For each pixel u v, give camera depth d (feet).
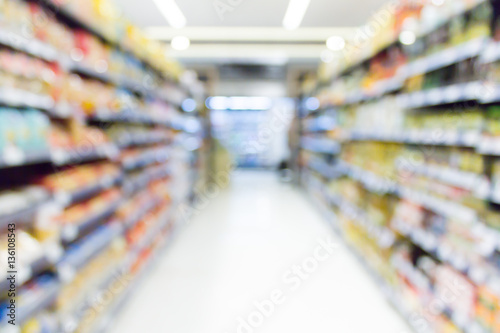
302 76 31.22
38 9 6.34
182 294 9.91
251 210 21.15
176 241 14.97
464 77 6.84
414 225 8.35
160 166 14.88
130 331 8.01
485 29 5.86
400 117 9.29
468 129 6.28
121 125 10.48
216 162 31.91
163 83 15.83
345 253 13.16
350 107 15.57
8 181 6.07
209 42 23.81
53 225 5.92
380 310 9.02
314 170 24.41
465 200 6.39
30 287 5.55
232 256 13.04
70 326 6.30
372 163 11.73
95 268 7.74
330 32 21.06
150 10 15.90
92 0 8.04
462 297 6.34
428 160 8.09
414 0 8.86
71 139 7.14
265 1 14.73
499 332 5.36
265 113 44.01
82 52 7.98
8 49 5.67
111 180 8.86
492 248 5.45
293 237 15.49
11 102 5.36
